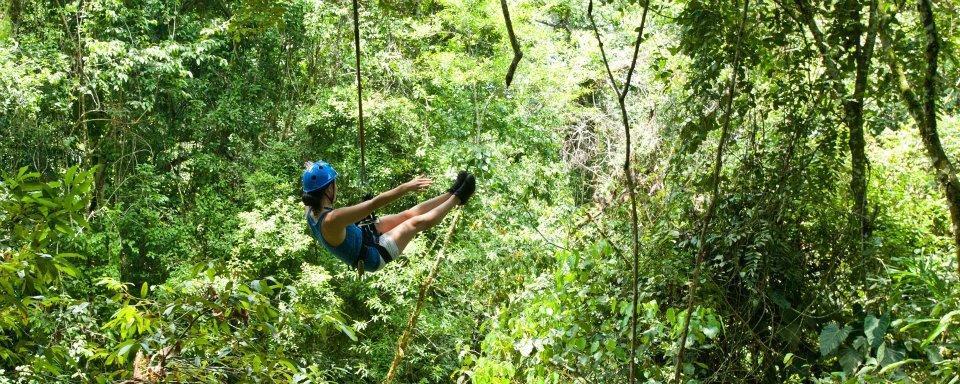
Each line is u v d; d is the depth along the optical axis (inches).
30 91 452.4
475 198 466.3
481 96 600.7
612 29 674.8
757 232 225.5
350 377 502.6
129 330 147.5
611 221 275.6
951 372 149.6
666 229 233.1
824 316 212.5
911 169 319.3
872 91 233.5
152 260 546.9
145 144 565.6
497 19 585.9
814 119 241.1
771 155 239.0
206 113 582.6
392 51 594.9
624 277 226.2
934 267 199.2
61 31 515.2
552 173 426.3
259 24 227.8
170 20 574.6
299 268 527.5
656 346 219.8
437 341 506.3
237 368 152.9
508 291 356.5
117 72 502.3
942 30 241.9
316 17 558.3
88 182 132.7
